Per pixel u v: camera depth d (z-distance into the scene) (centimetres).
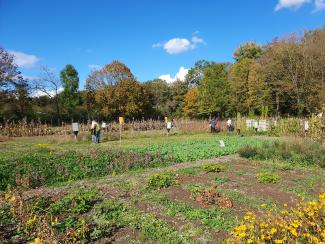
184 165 1362
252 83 4881
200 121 3588
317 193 907
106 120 5334
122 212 743
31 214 673
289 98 4525
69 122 5081
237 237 529
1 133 2952
